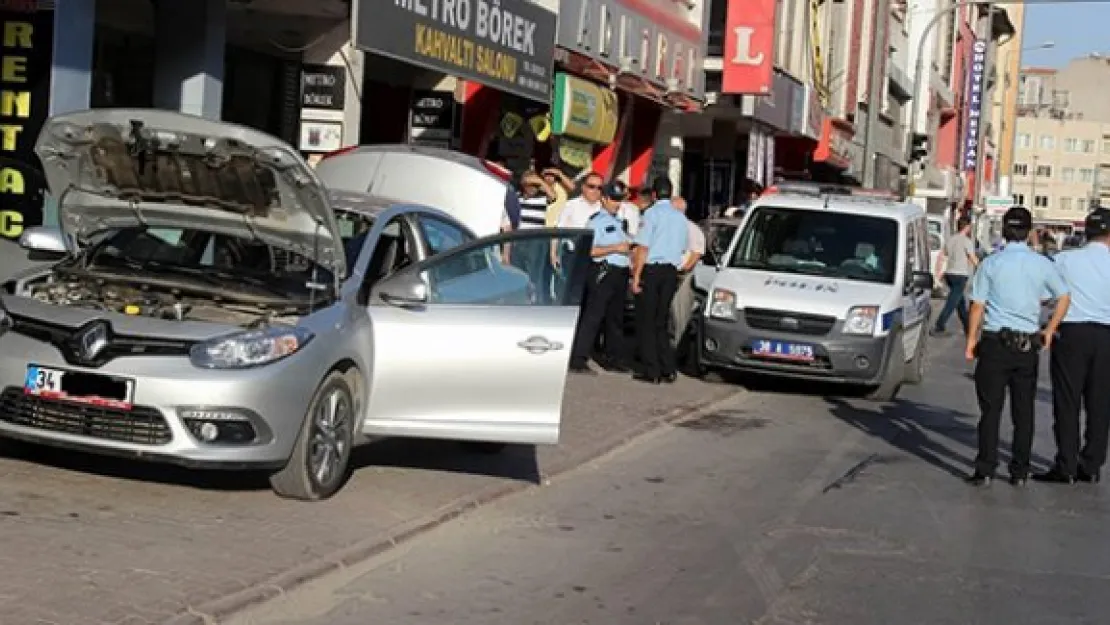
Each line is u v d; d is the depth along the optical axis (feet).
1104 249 33.94
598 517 27.61
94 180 26.12
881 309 46.52
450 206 41.29
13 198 35.47
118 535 22.20
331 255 26.02
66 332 24.13
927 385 54.85
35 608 18.24
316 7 45.19
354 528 24.29
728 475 32.96
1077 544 27.61
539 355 27.12
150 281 26.16
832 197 52.75
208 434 23.65
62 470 26.13
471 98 58.59
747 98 82.33
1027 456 33.58
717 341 47.39
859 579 23.95
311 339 24.84
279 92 50.60
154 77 42.06
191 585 19.94
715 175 102.58
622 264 47.80
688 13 79.97
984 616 22.04
